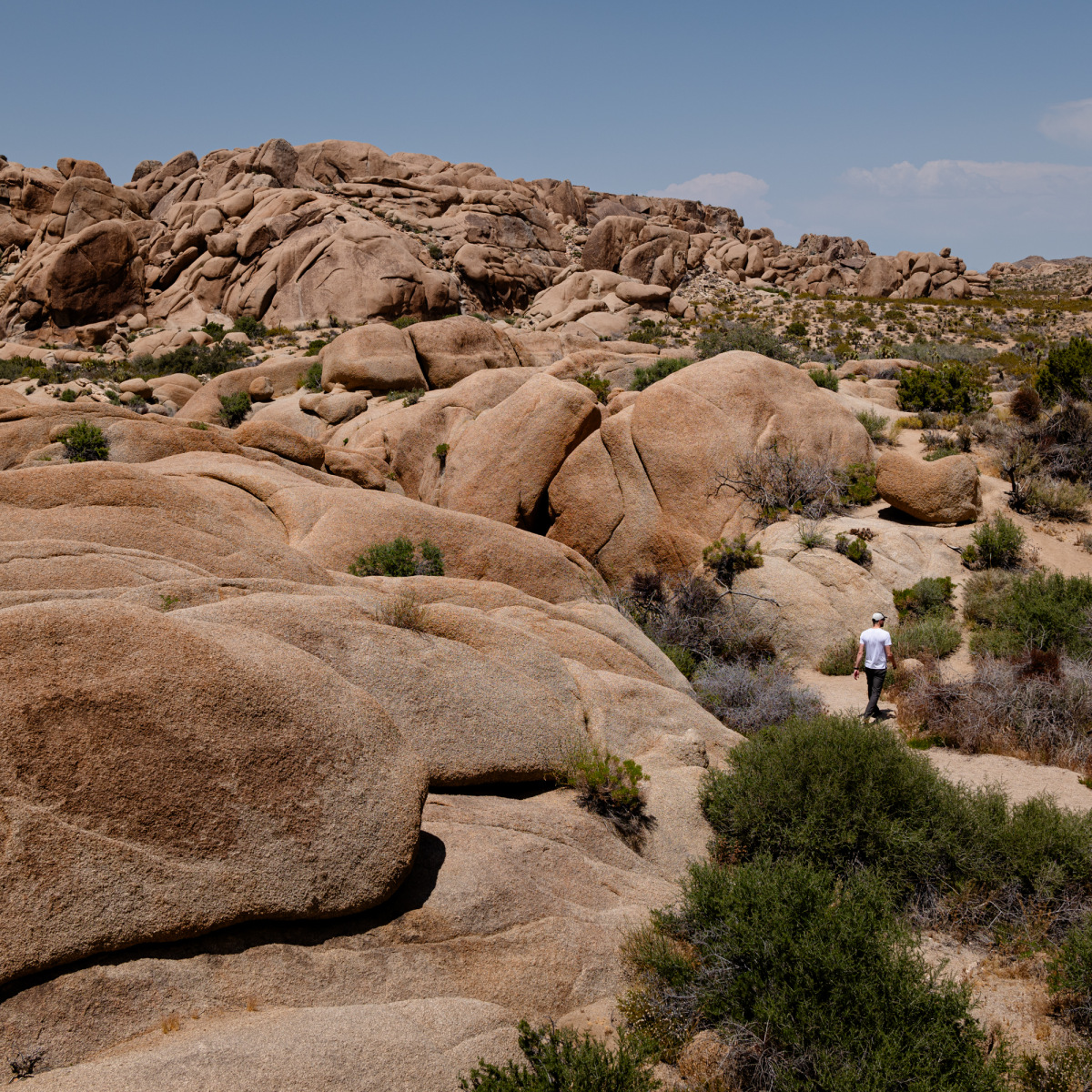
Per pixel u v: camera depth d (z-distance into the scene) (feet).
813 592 53.78
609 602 56.70
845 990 18.57
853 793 26.78
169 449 58.70
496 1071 15.30
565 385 71.26
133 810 15.90
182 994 15.34
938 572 55.21
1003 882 25.16
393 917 19.16
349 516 51.08
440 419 84.64
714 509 62.28
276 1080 13.55
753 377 66.85
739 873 22.26
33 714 15.51
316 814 18.11
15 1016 13.74
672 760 31.17
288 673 19.27
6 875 14.23
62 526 34.88
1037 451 67.26
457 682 26.91
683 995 19.94
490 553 53.78
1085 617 45.16
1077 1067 18.52
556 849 23.93
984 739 37.45
